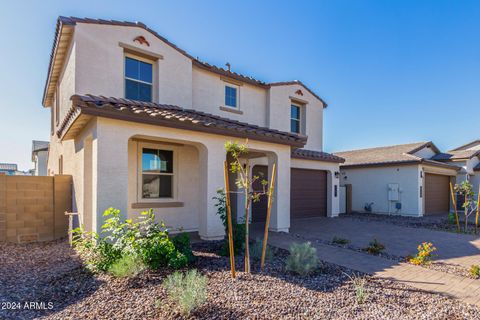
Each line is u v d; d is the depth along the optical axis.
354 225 13.98
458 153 23.20
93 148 7.23
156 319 4.05
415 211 18.59
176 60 11.05
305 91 16.92
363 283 5.53
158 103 10.45
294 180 15.71
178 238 7.00
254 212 13.73
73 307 4.41
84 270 5.93
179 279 4.82
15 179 9.33
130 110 7.11
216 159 9.16
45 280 5.61
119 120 7.22
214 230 9.05
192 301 4.21
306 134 16.81
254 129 10.20
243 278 5.68
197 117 9.30
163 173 10.41
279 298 4.82
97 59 9.30
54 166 15.52
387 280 6.11
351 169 22.31
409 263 7.50
